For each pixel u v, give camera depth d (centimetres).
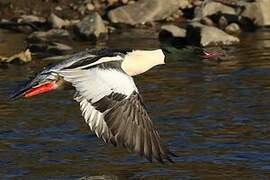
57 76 983
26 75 1942
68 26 2467
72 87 992
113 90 922
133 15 2516
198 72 1948
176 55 1138
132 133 918
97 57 961
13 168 1357
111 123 915
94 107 916
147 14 2525
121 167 1354
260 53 2120
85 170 1341
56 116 1634
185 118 1597
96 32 2345
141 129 922
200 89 1802
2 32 2417
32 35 2333
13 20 2519
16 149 1448
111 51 1007
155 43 2262
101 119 916
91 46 2244
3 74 1959
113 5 2617
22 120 1614
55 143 1477
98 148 1451
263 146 1428
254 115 1608
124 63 1022
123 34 2397
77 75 932
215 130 1520
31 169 1350
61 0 2639
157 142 923
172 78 1902
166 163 1361
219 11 2517
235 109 1648
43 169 1350
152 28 2469
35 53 2191
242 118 1590
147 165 1361
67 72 940
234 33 2397
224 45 2228
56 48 2195
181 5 2584
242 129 1523
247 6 2484
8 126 1578
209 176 1299
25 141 1490
